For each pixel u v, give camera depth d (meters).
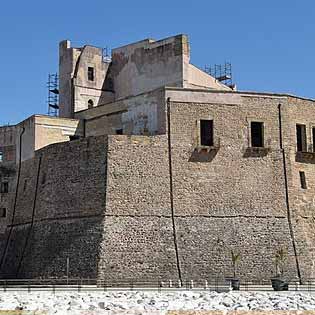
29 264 80.12
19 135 91.06
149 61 96.62
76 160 78.75
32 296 56.84
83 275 72.62
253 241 77.12
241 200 78.31
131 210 75.00
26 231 84.12
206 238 75.69
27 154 88.50
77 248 74.75
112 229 73.69
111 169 75.69
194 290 66.44
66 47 102.38
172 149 77.50
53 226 79.12
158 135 77.44
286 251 77.88
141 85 97.44
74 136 89.81
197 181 77.38
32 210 84.12
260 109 81.25
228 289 68.12
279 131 81.62
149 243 73.94
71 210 77.69
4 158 92.94
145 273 72.69
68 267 74.38
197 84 94.81
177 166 77.19
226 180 78.31
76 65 101.12
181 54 92.38
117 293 60.53
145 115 81.50
